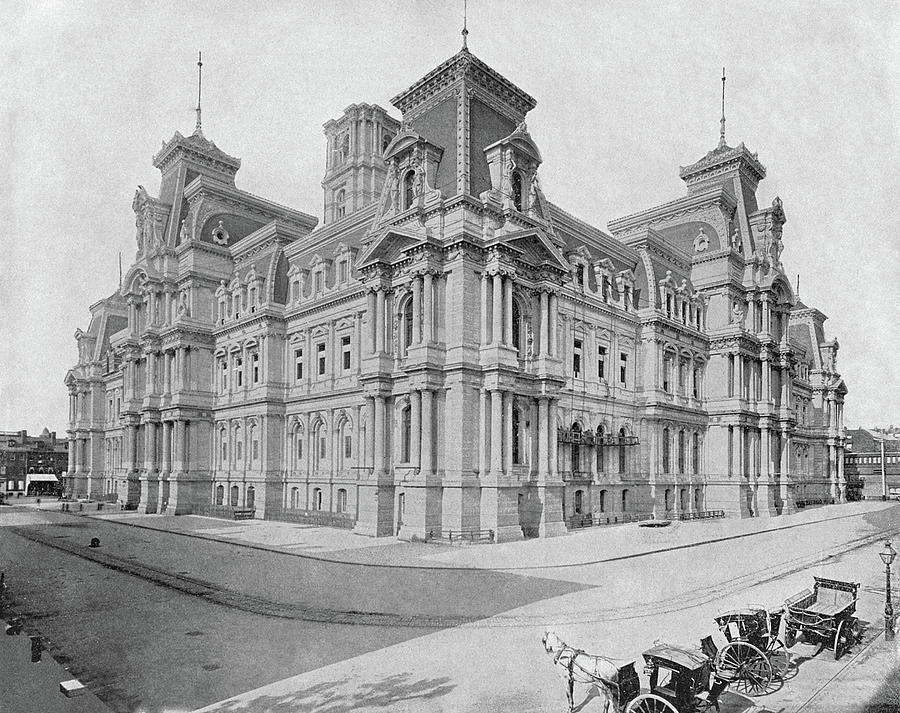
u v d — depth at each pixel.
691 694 16.73
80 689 19.50
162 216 90.88
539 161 59.16
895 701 18.22
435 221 54.81
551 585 33.59
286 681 20.42
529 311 57.50
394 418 56.19
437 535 51.56
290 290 77.31
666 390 79.19
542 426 55.91
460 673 20.70
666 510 76.12
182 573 38.25
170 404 83.06
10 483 135.88
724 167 91.31
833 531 56.62
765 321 85.69
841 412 109.81
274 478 74.69
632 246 82.69
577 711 17.66
